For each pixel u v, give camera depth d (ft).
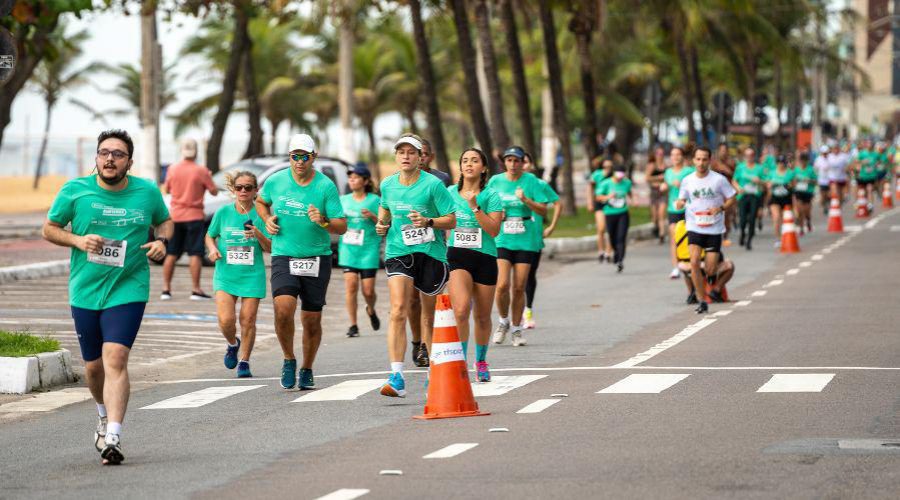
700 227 130.00
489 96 240.12
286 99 462.60
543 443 64.75
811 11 451.94
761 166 212.84
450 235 86.89
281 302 84.99
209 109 450.71
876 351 98.22
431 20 255.09
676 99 551.59
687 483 55.06
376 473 58.59
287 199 84.89
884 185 362.74
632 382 84.84
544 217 109.09
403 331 81.97
